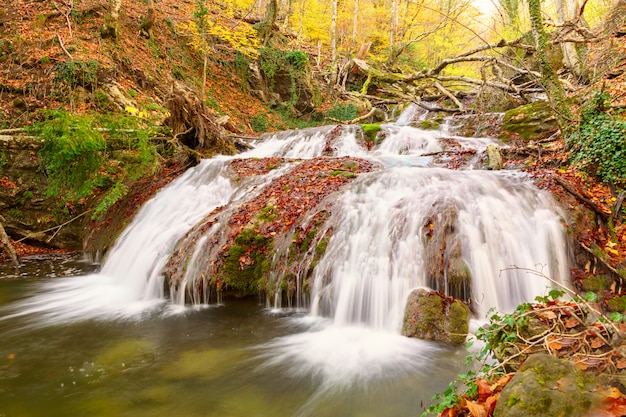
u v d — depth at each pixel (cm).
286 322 550
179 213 867
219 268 632
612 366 235
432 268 532
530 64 1664
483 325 475
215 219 741
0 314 591
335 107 2019
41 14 1311
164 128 1068
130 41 1517
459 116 1351
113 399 358
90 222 1050
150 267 716
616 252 561
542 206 624
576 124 798
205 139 1142
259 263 644
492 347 319
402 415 329
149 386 381
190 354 450
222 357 442
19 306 628
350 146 1265
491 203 614
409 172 759
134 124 962
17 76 1128
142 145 959
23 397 362
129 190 1061
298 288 599
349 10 2912
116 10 1416
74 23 1380
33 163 1016
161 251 736
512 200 634
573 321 286
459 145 1115
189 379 393
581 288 526
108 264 827
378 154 1217
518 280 548
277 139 1433
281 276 614
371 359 429
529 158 875
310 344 473
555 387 215
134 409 342
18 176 1012
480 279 528
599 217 623
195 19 1702
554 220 590
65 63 1180
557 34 1452
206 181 969
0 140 988
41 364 429
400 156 1014
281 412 337
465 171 769
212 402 353
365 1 3022
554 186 670
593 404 203
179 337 500
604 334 265
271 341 484
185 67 1692
